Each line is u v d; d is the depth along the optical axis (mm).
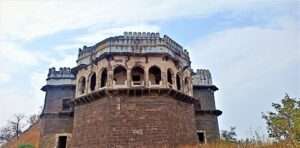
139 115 27172
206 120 39000
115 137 26203
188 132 29562
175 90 29016
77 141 29031
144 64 29641
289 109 29500
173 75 30500
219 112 39875
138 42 30562
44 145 34844
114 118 26875
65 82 38844
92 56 31891
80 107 30734
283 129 26672
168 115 27578
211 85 41344
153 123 26922
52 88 38625
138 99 27875
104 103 27984
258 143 19719
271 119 29047
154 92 28234
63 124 36031
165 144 26234
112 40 30422
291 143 18922
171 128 27312
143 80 29203
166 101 28094
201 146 26031
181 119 29359
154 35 31141
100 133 27062
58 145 34844
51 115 36625
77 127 29906
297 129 24453
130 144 25984
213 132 38312
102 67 29922
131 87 28000
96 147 26797
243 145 20266
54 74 39375
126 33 30969
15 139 47094
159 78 30672
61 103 37750
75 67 33031
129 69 29281
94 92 28781
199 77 41844
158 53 29875
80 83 32312
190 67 34656
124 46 30156
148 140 26203
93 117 28547
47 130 35688
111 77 28766
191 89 33188
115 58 29469
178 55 32781
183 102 30812
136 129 26562
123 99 27734
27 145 38719
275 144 19000
